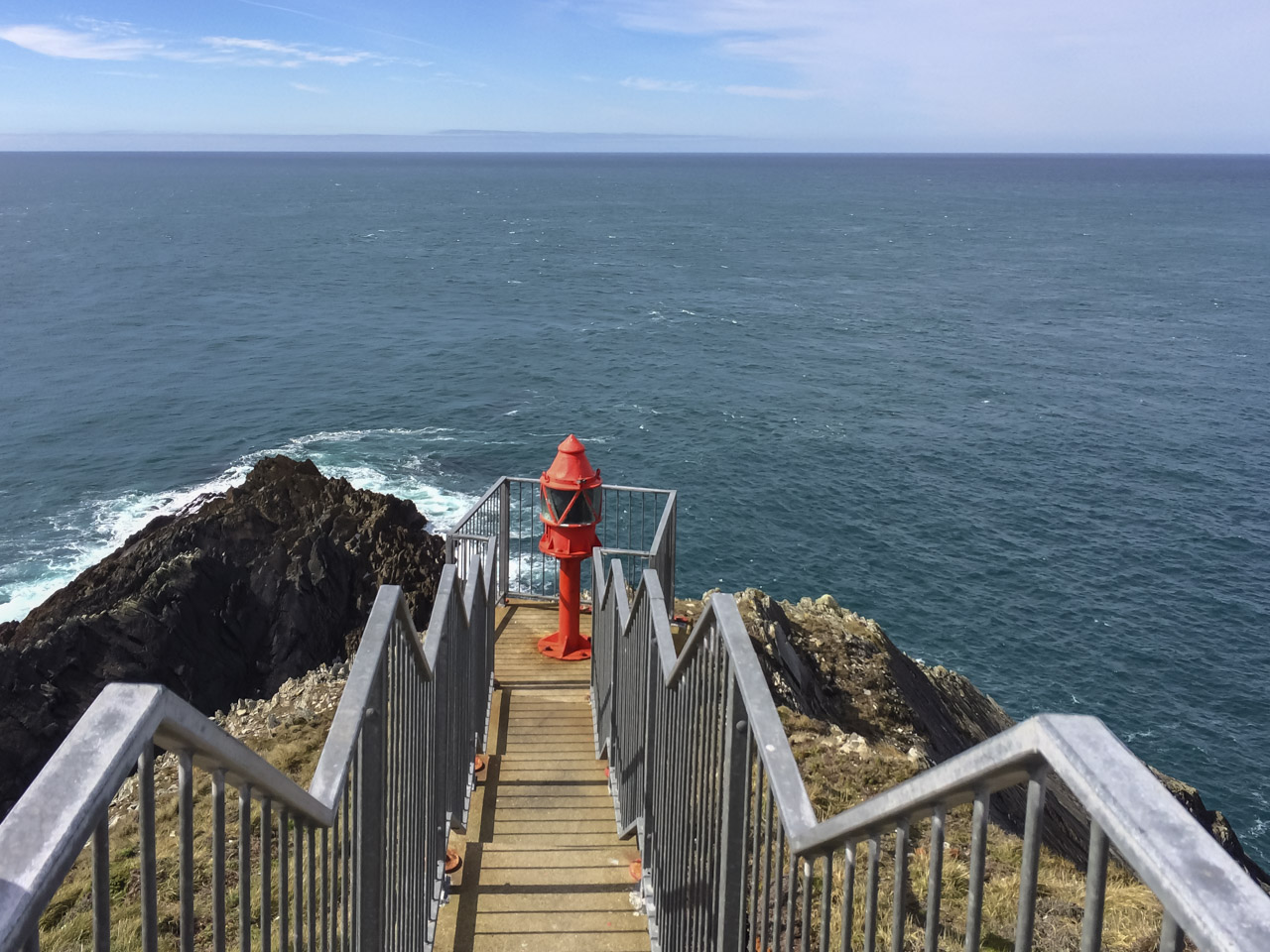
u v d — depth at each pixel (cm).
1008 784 141
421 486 3934
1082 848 1108
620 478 4000
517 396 5338
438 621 491
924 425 4772
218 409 5025
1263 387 5547
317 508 2438
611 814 673
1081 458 4322
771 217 18725
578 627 1021
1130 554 3350
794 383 5612
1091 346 6675
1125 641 2820
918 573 3192
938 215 19450
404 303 8431
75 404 5056
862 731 1182
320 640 2275
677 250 12862
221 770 167
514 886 555
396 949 353
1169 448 4462
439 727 511
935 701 1508
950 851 708
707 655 339
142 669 2073
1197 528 3572
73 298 8281
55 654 2009
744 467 4147
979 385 5572
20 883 102
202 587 2233
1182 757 2344
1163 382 5650
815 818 229
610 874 571
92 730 125
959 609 2977
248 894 184
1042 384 5603
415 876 410
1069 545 3409
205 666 2169
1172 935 100
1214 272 10806
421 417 4903
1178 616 2958
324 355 6344
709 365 6084
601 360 6238
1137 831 103
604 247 13200
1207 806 2189
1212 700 2556
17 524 3525
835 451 4369
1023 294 9106
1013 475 4094
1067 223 17500
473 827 648
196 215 17788
